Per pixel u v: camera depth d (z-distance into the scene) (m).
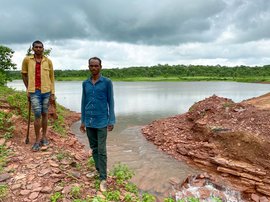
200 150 9.23
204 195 6.48
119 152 9.41
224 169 8.00
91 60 4.94
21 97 9.82
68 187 4.92
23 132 7.36
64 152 6.55
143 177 7.29
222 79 105.25
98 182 5.27
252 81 91.88
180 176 7.57
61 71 129.50
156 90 49.31
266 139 8.28
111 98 5.08
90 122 5.10
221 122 10.29
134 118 16.97
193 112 12.62
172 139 10.69
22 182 4.95
